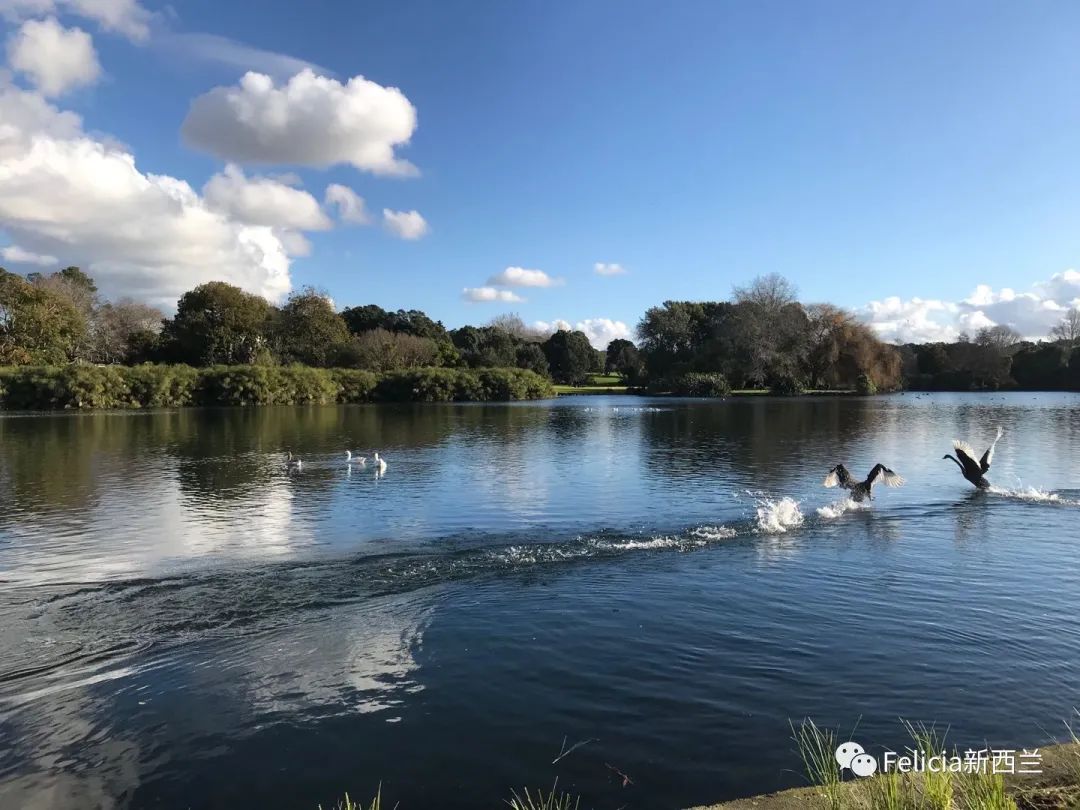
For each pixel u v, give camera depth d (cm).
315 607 937
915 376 9344
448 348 9262
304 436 3388
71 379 5312
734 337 8194
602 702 651
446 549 1238
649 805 493
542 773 538
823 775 475
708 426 3909
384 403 6700
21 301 6394
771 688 675
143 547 1263
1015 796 423
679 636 813
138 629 862
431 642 807
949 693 661
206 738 602
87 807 509
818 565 1115
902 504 1622
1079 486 1872
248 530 1398
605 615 889
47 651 794
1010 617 869
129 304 9894
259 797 517
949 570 1080
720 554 1191
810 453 2616
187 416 4734
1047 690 665
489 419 4572
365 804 504
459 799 508
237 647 801
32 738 607
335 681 709
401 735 600
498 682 698
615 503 1656
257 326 8294
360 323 10806
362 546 1263
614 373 13762
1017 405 5775
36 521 1482
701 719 616
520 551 1219
